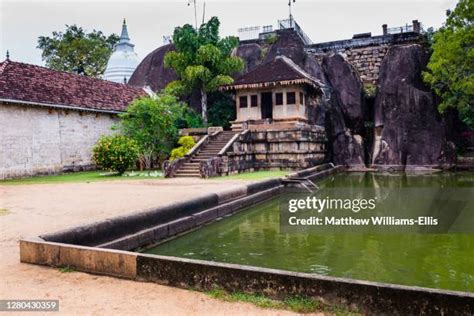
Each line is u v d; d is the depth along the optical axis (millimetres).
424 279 5969
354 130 28219
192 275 4613
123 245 7473
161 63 35594
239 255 7527
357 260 7027
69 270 5281
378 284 3855
